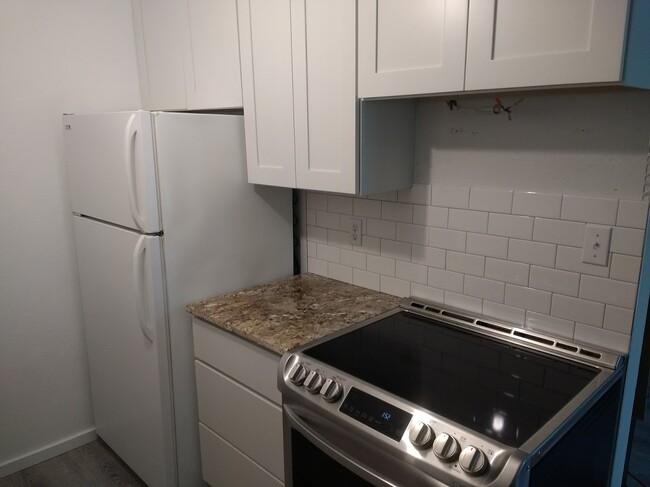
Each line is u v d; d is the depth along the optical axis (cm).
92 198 214
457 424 110
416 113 179
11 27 217
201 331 194
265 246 221
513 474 96
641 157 131
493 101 157
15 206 228
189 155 189
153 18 235
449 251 178
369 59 149
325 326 172
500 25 119
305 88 170
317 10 160
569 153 144
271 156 190
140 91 258
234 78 197
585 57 106
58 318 248
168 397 201
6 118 221
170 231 188
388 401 123
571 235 147
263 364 168
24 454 247
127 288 203
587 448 127
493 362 146
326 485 142
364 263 210
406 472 115
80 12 234
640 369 154
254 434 179
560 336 154
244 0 184
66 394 257
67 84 236
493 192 162
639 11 104
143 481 236
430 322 177
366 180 165
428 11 132
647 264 137
